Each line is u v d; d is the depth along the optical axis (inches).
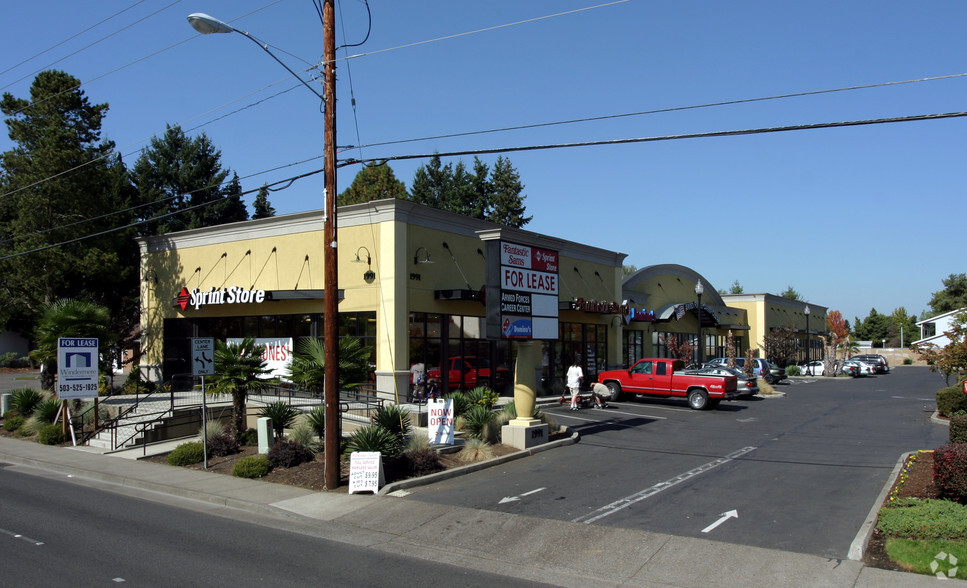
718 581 315.3
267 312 1010.7
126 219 1421.0
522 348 683.4
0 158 1148.5
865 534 358.9
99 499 495.2
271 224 1012.5
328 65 534.9
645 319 1480.1
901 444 666.8
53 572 312.7
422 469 544.4
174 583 302.2
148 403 907.4
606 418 908.0
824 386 1577.3
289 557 353.7
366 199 2305.6
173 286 1135.6
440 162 2573.8
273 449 596.1
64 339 697.0
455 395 756.6
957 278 3449.8
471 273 1015.6
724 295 2255.2
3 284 1141.1
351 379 621.6
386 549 378.3
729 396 1015.6
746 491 479.2
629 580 324.5
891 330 4195.4
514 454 619.5
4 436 831.1
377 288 890.7
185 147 1830.7
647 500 460.4
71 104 1185.4
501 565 350.3
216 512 464.1
